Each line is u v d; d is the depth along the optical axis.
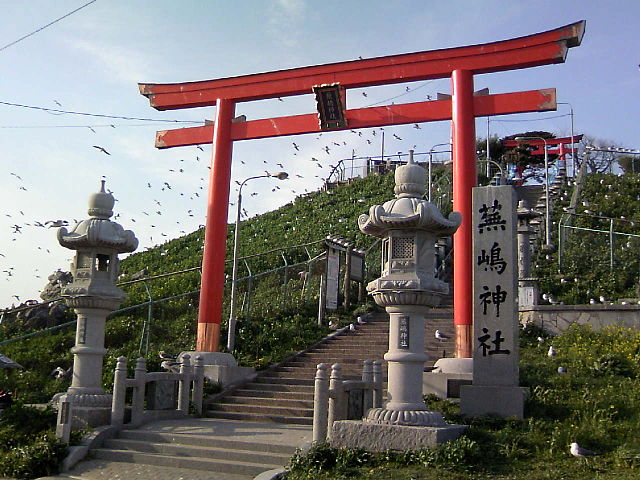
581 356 16.81
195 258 36.81
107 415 14.09
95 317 14.70
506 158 50.88
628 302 21.36
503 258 14.15
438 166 48.66
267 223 48.19
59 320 24.66
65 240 14.57
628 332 18.83
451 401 14.67
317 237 39.75
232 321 20.97
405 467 10.16
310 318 24.98
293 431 13.88
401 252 11.81
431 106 18.44
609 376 15.28
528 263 22.89
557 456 10.51
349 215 45.50
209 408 16.66
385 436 10.80
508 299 13.89
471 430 11.59
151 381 15.00
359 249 30.09
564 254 27.94
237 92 20.52
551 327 20.86
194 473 11.82
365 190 51.66
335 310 25.88
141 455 12.65
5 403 14.55
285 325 23.53
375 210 11.77
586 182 39.62
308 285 28.48
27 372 19.88
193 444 13.09
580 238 28.75
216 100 20.77
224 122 20.47
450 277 28.88
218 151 20.30
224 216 19.89
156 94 21.41
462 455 10.11
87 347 14.51
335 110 19.20
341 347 21.14
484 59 17.84
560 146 49.53
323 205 50.34
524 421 12.41
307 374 18.56
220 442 12.90
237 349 21.47
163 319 25.72
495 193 14.59
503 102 17.59
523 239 23.09
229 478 11.50
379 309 26.11
